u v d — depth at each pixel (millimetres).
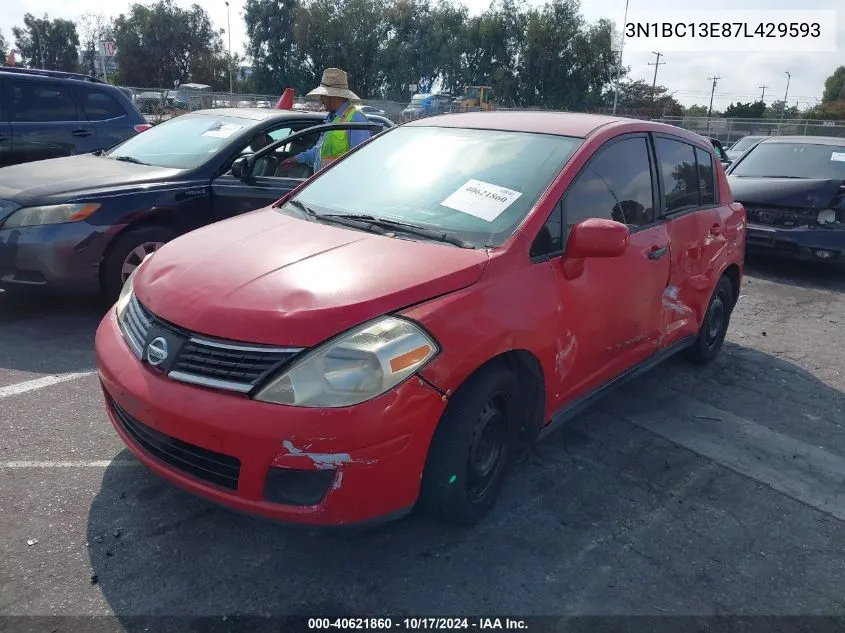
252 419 2395
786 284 8000
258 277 2752
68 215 4953
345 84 6309
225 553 2789
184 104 33250
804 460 3889
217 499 2541
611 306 3615
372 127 5973
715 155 5102
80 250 5004
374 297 2592
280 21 55094
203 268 2898
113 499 3094
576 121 3943
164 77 62031
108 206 5102
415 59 55750
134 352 2785
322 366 2432
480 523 3084
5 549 2729
